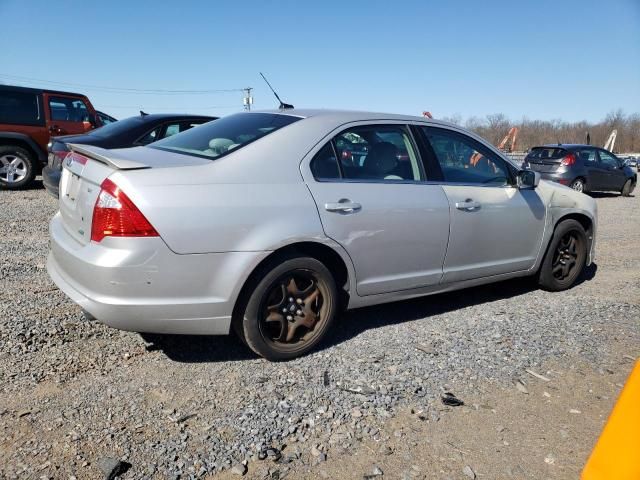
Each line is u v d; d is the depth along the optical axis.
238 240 3.18
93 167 3.23
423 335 4.04
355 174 3.80
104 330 3.82
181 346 3.66
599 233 9.10
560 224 5.16
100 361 3.38
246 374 3.32
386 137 4.07
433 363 3.56
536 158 16.23
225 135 3.73
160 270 3.01
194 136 3.92
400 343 3.87
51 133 10.49
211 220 3.10
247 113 4.19
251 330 3.35
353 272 3.71
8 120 10.11
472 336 4.04
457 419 2.94
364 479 2.44
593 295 5.29
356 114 4.02
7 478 2.30
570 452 2.70
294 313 3.53
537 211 4.88
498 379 3.40
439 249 4.16
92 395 2.99
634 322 4.50
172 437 2.64
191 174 3.15
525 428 2.89
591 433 2.87
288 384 3.21
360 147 3.89
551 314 4.62
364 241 3.70
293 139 3.59
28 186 10.65
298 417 2.86
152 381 3.18
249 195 3.25
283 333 3.50
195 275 3.09
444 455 2.63
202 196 3.11
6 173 10.27
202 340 3.78
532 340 4.01
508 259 4.75
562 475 2.53
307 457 2.56
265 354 3.45
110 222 2.96
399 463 2.56
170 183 3.06
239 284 3.21
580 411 3.08
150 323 3.08
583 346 3.95
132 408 2.88
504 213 4.58
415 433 2.79
